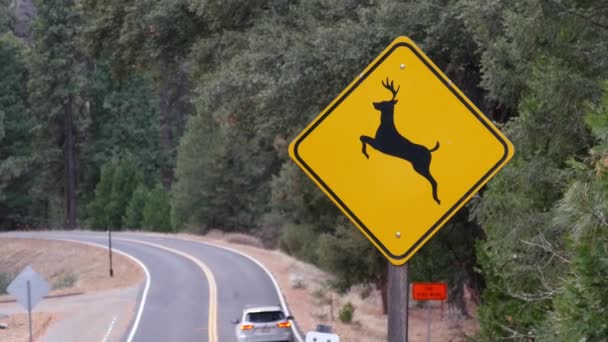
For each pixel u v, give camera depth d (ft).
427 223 27.35
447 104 27.40
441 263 127.24
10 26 621.72
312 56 100.68
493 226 62.64
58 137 538.06
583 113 51.96
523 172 58.80
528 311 66.59
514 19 56.03
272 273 266.36
